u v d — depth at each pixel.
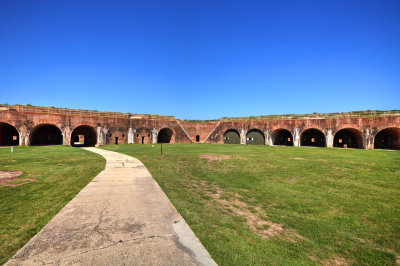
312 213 6.04
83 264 2.99
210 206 6.20
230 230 4.66
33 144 29.50
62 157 16.05
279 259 3.70
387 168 12.90
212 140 42.31
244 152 21.95
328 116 32.59
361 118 27.84
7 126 29.00
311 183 9.34
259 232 4.76
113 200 5.89
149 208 5.33
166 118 41.34
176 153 20.16
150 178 8.94
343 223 5.43
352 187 8.73
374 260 3.90
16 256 3.18
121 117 34.47
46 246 3.46
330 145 29.95
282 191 8.10
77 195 6.33
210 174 10.88
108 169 11.04
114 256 3.21
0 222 4.68
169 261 3.15
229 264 3.37
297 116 35.25
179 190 7.65
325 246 4.32
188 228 4.34
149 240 3.75
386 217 5.81
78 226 4.23
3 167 11.46
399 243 4.53
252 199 7.14
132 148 26.12
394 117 25.59
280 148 27.86
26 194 6.69
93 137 32.84
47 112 28.00
